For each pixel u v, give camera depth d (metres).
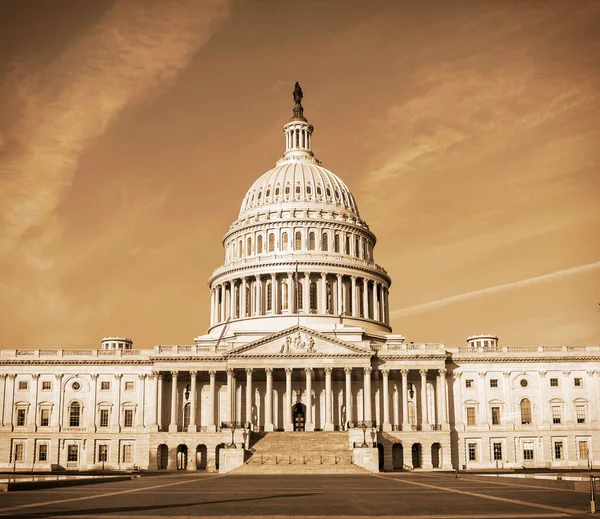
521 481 72.56
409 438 121.12
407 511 40.94
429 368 125.12
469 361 128.62
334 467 97.62
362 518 37.38
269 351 123.25
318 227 151.12
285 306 145.25
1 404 127.25
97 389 128.12
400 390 129.12
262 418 127.69
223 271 150.75
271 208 154.00
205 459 122.94
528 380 128.50
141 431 126.00
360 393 128.50
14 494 54.00
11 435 125.88
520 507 42.75
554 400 127.50
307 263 145.50
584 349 130.00
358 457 100.81
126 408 127.62
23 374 128.62
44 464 125.25
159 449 121.44
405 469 119.62
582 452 126.12
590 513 39.41
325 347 123.31
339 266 146.62
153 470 118.31
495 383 128.25
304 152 166.62
